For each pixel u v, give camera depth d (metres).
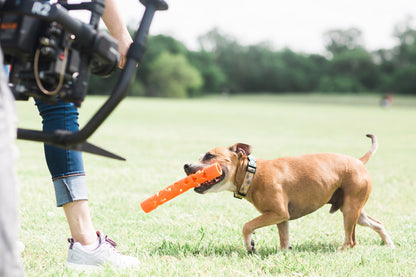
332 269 3.34
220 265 3.44
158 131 17.16
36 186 6.36
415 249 4.01
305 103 69.50
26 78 2.19
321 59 136.00
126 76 2.16
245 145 4.14
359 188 4.20
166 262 3.43
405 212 5.60
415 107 61.09
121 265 3.27
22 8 2.06
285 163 4.20
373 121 30.03
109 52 2.28
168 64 104.12
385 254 3.75
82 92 2.25
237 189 4.18
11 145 1.93
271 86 124.25
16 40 2.05
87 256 3.22
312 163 4.23
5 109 1.92
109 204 5.55
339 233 4.71
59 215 4.93
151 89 104.19
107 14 3.20
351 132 20.39
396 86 116.38
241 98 95.88
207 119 26.55
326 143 14.69
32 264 3.32
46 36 2.13
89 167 8.34
